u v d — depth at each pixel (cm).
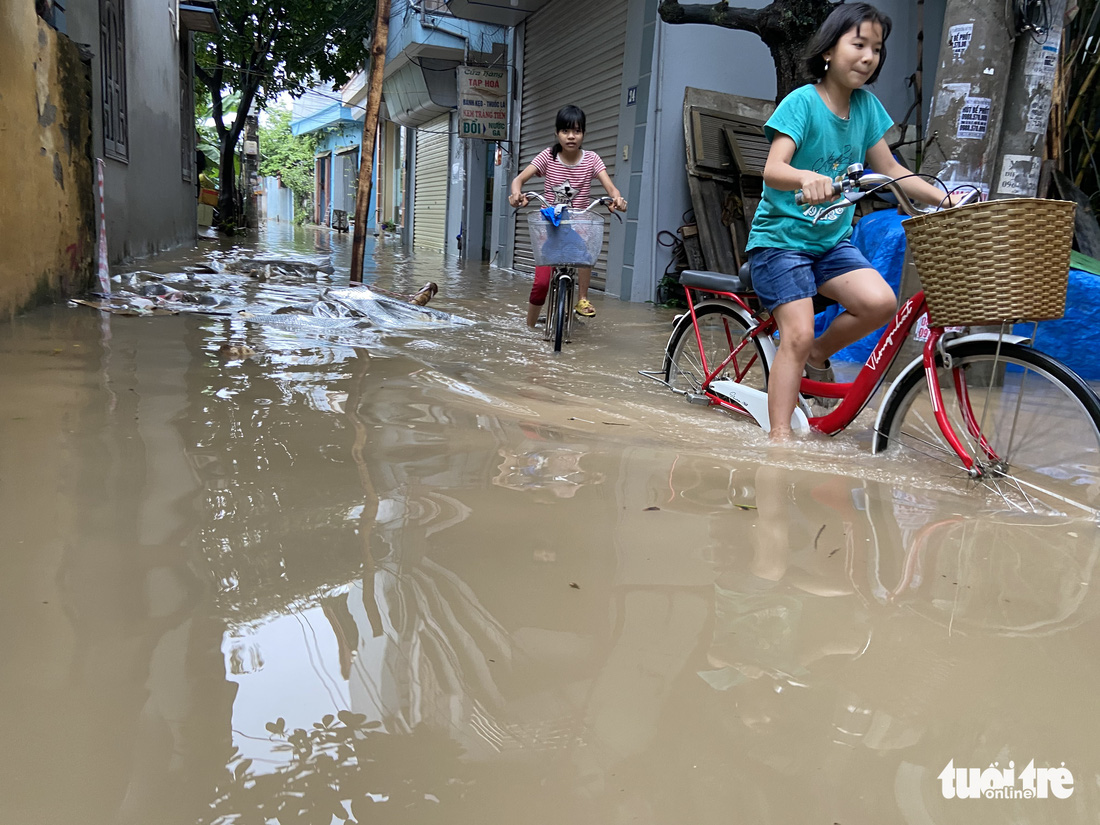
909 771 121
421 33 1602
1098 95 700
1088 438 257
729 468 279
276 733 123
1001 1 494
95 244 604
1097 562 206
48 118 511
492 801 111
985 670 150
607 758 120
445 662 144
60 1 583
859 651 155
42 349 404
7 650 141
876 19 302
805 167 318
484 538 201
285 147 4856
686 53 938
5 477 226
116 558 179
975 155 510
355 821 106
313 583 171
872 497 253
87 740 119
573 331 637
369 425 307
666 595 175
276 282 812
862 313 319
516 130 1449
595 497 238
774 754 123
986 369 281
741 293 379
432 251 1925
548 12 1290
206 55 1959
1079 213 609
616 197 555
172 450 259
